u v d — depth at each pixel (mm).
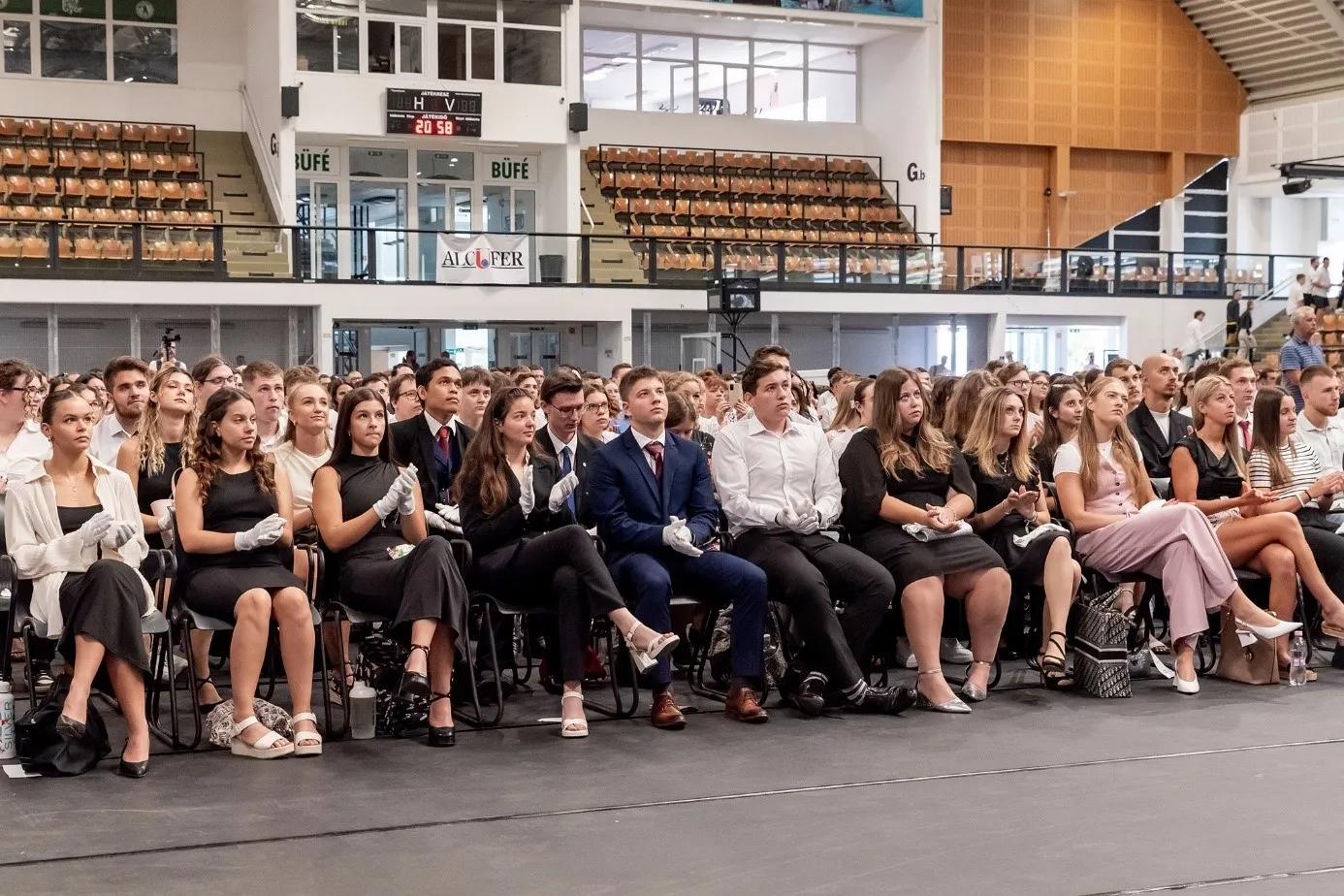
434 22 22266
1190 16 28484
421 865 3938
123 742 5383
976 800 4582
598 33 25734
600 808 4496
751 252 21484
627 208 24688
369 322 19531
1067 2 27469
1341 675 6637
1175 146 28594
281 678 6570
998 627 6121
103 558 5293
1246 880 3816
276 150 21469
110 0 22719
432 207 23297
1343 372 10828
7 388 6367
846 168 26984
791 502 6129
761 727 5641
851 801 4578
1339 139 27234
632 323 20953
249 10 22953
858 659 5965
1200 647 6836
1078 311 23484
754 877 3848
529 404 5812
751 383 6203
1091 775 4891
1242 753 5191
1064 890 3738
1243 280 24734
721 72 26766
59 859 3980
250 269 18797
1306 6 26188
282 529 5238
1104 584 6609
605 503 5883
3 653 5402
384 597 5418
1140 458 6852
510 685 6500
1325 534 6770
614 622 5543
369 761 5102
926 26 26125
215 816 4391
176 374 6273
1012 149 27562
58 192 21047
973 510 6254
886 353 22469
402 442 6543
